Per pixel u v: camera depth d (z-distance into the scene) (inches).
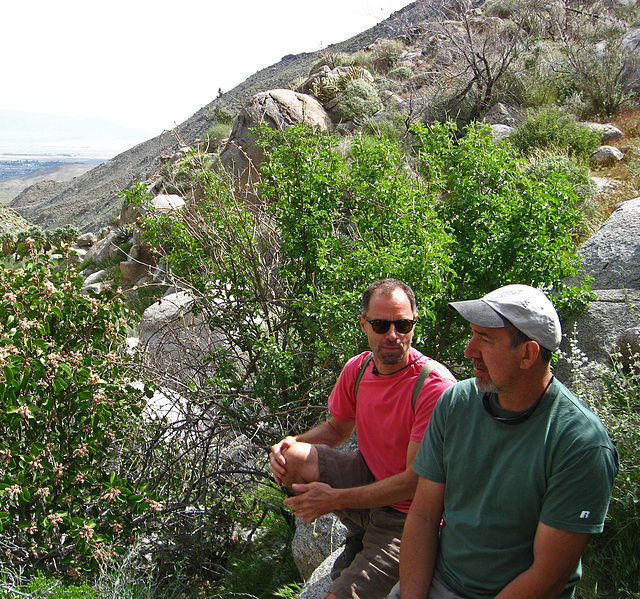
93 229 1565.0
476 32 596.1
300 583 169.9
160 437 191.3
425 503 89.6
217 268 226.7
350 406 116.1
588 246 212.2
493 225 179.5
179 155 489.1
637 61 492.4
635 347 165.9
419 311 158.6
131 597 150.0
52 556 166.2
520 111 488.4
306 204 211.3
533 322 76.5
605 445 74.2
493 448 80.6
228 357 218.4
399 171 219.9
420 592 86.8
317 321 185.5
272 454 112.5
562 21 635.5
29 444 164.9
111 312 189.5
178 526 187.0
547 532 74.4
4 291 174.2
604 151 374.3
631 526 117.7
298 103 561.0
